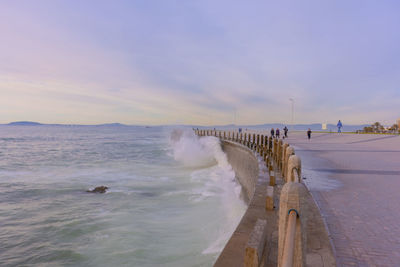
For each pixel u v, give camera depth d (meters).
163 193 14.35
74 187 16.39
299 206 1.90
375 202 6.15
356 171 10.16
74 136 108.94
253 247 2.24
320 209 5.68
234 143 24.64
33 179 19.19
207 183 17.03
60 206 12.67
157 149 45.16
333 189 7.37
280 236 2.01
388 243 4.08
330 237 4.30
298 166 4.59
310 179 8.68
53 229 9.90
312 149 19.72
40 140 77.69
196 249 7.59
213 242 7.88
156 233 9.02
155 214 11.02
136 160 30.22
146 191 14.93
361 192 7.04
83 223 10.33
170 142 61.69
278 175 9.01
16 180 18.89
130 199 13.38
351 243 4.09
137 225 9.83
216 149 31.36
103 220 10.57
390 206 5.85
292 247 1.73
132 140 78.81
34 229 9.97
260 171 9.96
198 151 34.56
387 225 4.79
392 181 8.38
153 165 26.12
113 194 14.47
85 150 44.00
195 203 12.29
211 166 26.12
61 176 20.22
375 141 28.09
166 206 12.08
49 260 7.83
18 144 60.12
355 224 4.85
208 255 7.09
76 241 8.87
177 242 8.20
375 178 8.84
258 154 15.30
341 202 6.15
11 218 11.16
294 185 1.98
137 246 8.12
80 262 7.65
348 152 17.44
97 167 24.75
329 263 3.38
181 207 11.81
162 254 7.54
